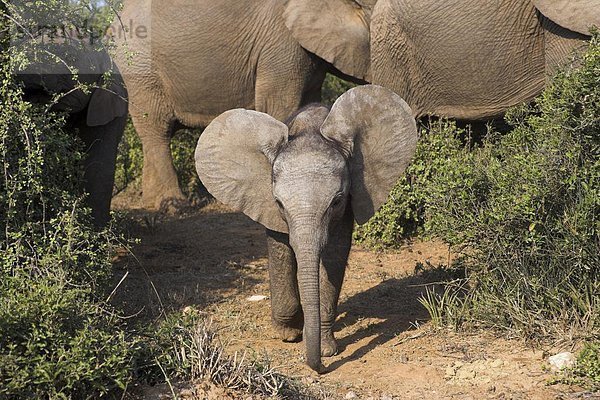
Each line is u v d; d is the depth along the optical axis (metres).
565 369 6.41
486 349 7.06
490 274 7.64
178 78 13.13
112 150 9.62
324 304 7.20
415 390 6.41
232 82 12.99
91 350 5.89
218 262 10.30
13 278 6.40
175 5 12.90
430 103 10.95
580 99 7.29
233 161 6.96
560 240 7.28
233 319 8.16
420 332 7.56
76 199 7.34
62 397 5.65
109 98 9.12
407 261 9.99
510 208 7.31
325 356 7.20
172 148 14.66
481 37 10.00
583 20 9.16
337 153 6.71
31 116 7.08
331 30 12.55
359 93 6.90
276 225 6.95
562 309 7.19
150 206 13.78
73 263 6.84
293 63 12.78
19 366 5.74
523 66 9.96
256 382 6.19
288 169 6.57
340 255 7.14
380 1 11.23
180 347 6.41
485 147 9.16
